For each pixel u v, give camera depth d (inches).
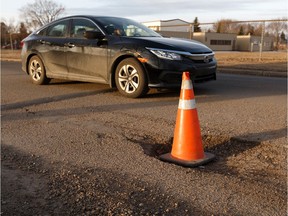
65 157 148.3
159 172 132.0
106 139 170.7
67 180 127.1
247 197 112.9
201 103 249.1
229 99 264.4
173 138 162.4
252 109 230.1
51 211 107.5
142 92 260.8
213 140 171.3
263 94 287.1
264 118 205.9
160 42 258.1
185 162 141.8
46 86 333.1
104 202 111.0
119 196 114.5
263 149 157.4
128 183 123.3
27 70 350.0
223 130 181.3
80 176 129.9
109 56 272.4
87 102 256.5
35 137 175.3
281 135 172.6
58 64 314.0
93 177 128.7
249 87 327.0
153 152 158.2
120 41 268.7
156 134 178.2
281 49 1550.2
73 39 300.0
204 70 260.7
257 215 102.5
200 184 122.0
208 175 130.1
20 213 107.2
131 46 259.8
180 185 121.3
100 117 213.0
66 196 116.0
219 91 301.1
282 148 156.3
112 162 142.1
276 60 721.6
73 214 105.3
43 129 188.9
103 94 287.1
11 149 159.3
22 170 137.0
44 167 139.1
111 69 273.7
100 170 134.6
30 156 150.6
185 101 145.5
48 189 121.2
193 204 108.7
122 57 268.1
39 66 335.6
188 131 144.6
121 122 201.0
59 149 157.8
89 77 292.2
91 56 284.8
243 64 594.6
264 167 139.1
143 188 119.4
